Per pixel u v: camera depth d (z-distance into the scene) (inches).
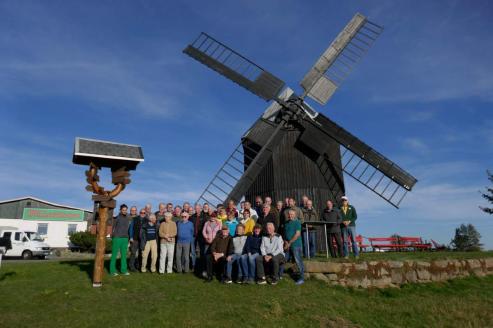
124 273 426.6
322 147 680.4
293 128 697.0
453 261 495.5
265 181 696.4
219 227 428.5
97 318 286.2
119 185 390.9
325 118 689.6
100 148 386.0
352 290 406.3
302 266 408.2
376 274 430.3
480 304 393.4
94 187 383.2
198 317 297.6
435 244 840.9
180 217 485.1
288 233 419.8
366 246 747.4
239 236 415.5
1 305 309.7
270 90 691.4
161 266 434.9
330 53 749.3
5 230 1133.7
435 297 410.6
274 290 374.9
